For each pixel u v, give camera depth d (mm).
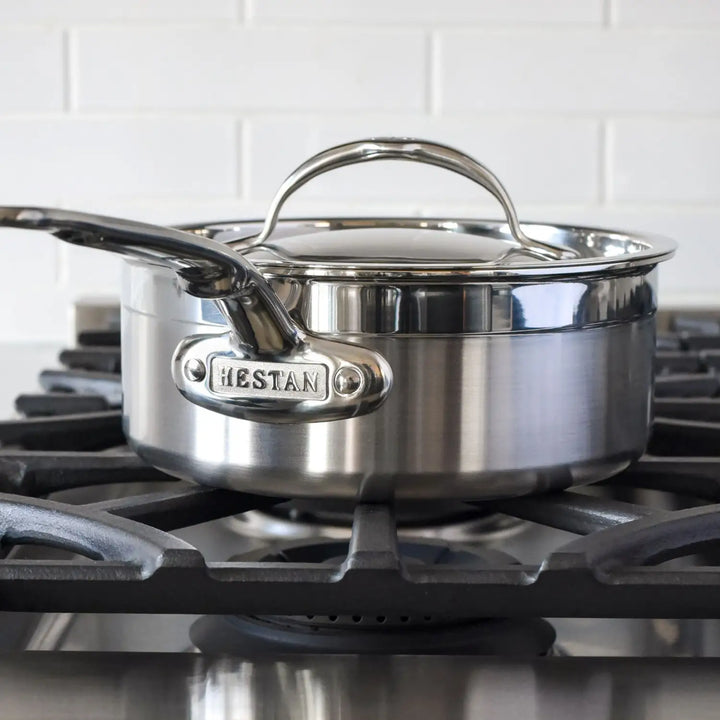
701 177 1264
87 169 1265
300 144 1259
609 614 492
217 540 715
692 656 529
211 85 1250
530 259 594
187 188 1269
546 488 582
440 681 448
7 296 1291
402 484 554
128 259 607
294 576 491
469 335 545
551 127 1255
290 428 553
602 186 1267
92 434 777
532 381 561
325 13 1234
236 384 551
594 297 576
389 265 532
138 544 515
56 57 1245
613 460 603
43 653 472
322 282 538
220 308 522
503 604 491
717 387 886
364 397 535
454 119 1253
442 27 1236
